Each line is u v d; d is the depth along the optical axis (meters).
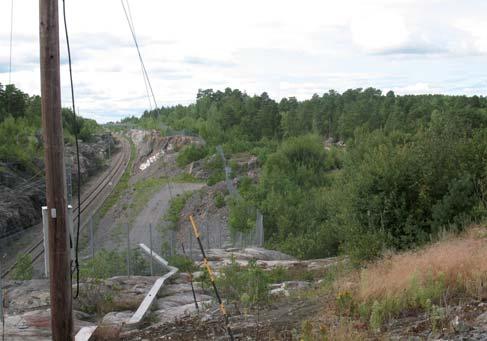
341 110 145.38
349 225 19.17
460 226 16.80
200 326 10.08
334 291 11.09
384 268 11.71
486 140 18.95
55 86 7.97
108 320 11.55
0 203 47.91
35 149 79.12
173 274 18.27
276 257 28.59
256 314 10.52
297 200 49.41
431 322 7.82
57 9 7.97
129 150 142.62
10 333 10.41
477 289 8.82
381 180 18.36
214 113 136.62
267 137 119.75
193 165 91.06
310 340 7.45
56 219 8.07
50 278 8.20
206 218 53.12
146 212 61.41
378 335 7.49
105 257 21.17
